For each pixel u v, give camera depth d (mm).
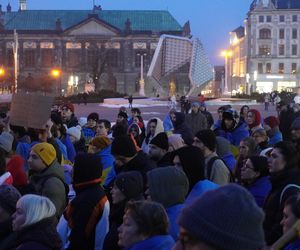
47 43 179500
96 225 8516
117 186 8289
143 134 23188
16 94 13883
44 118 13477
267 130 17625
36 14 185375
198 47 59750
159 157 11680
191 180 8547
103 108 95812
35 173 9898
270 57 178875
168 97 97688
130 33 179750
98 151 12695
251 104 107000
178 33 181000
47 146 9906
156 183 7438
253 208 3553
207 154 10953
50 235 6918
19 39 179000
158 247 6086
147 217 6188
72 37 179250
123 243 6320
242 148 11992
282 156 8648
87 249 8539
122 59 180500
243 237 3467
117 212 8195
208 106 97250
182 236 3629
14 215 7156
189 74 59906
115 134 16297
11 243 7562
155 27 182750
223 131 16922
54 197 9539
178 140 12102
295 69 178500
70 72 179500
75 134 18094
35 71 179125
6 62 179250
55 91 178125
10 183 9508
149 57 180625
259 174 9836
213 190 3660
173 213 7324
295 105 26938
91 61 179125
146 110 87000
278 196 8383
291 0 179500
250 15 180625
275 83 179250
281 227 7941
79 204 8602
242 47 198875
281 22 178250
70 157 16422
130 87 180750
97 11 188500
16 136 14367
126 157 10273
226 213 3498
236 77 195125
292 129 14953
